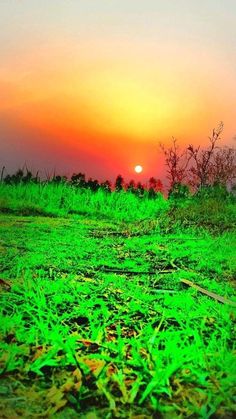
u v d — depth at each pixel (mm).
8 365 2332
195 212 9555
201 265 5148
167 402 2121
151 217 9945
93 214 11234
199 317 3160
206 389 2213
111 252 5879
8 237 6605
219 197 10781
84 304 3316
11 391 2158
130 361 2404
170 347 2525
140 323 3049
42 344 2621
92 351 2609
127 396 2127
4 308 3176
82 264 4918
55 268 4672
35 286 3629
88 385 2230
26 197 12125
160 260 5500
